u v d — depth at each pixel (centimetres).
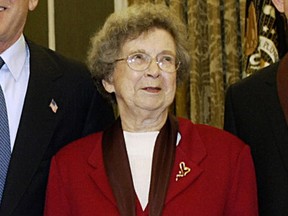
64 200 205
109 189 196
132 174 198
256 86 221
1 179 209
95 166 202
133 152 203
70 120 227
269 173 207
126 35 200
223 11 366
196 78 358
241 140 214
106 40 205
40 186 214
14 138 215
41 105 221
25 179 210
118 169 198
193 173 194
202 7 369
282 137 207
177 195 190
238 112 223
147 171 198
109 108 246
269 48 292
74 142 215
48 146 217
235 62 357
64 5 400
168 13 205
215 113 356
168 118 209
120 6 396
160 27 202
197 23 363
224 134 208
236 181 198
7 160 211
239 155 201
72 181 203
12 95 220
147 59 199
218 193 193
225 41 362
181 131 207
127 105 203
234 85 230
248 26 302
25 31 397
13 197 207
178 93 359
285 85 213
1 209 206
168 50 200
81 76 236
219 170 196
